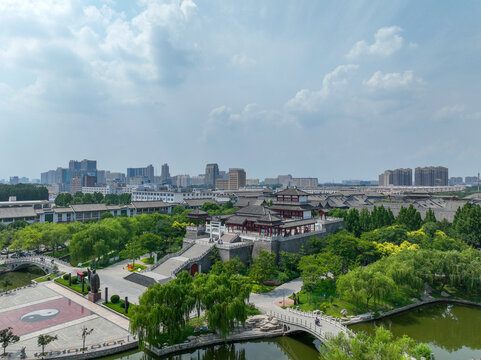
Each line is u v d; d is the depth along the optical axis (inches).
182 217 4665.4
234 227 3885.3
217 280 2097.7
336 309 2409.0
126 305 2305.6
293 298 2581.2
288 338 2123.5
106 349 1835.6
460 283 2716.5
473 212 3892.7
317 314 2249.0
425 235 3715.6
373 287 2295.8
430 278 2640.3
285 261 3169.3
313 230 4050.2
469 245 3747.5
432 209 5334.6
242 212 3853.3
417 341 2113.7
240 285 2144.4
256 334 2069.4
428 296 2758.4
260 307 2406.5
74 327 2102.6
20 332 2027.6
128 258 3742.6
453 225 4244.6
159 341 1894.7
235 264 2920.8
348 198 7406.5
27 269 3678.6
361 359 1379.2
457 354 1979.6
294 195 4060.0
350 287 2345.0
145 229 4512.8
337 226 4520.2
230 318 1930.4
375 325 2265.0
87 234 3440.0
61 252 4136.3
